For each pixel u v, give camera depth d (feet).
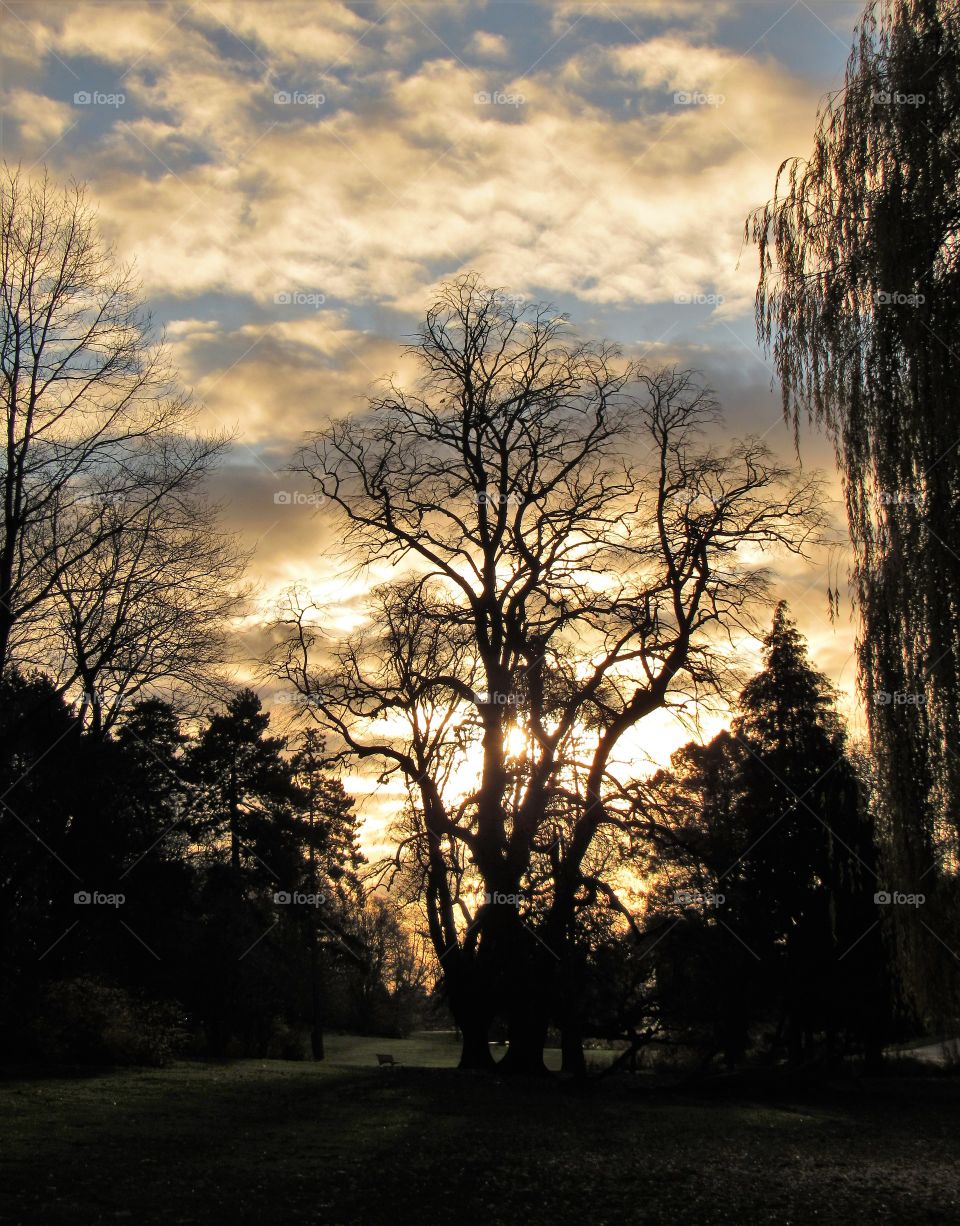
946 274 37.81
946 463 37.04
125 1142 50.26
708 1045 113.60
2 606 82.64
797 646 127.54
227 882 159.94
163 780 132.77
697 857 109.70
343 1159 49.57
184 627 97.81
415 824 104.99
